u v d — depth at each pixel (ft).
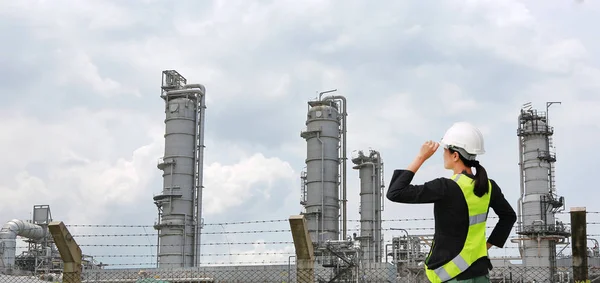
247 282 123.34
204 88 261.85
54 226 41.47
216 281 128.57
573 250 34.42
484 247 21.97
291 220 38.81
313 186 259.39
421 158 22.25
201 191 252.62
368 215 274.36
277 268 99.81
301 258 38.70
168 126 256.52
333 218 256.32
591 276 89.66
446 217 21.81
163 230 245.24
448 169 22.84
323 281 156.97
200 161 254.68
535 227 207.72
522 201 221.46
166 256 241.14
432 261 22.11
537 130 222.28
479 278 21.68
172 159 251.39
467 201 21.70
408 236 212.02
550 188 220.43
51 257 220.43
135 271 102.22
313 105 273.33
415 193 21.57
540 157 220.23
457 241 21.72
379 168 281.74
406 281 195.52
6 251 216.13
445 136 22.93
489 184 22.65
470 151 22.40
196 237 247.50
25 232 233.55
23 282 106.32
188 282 133.28
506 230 23.30
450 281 21.75
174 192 248.52
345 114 269.85
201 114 259.19
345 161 264.52
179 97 260.83
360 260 169.58
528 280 121.39
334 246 176.96
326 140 263.08
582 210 34.42
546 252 204.74
